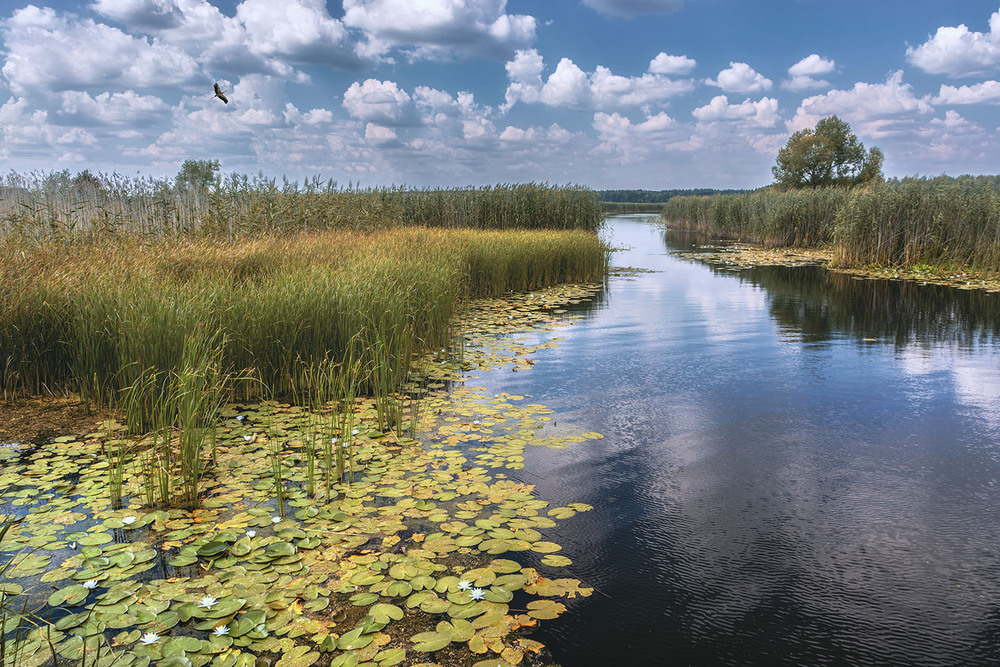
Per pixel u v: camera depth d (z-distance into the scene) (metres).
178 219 10.59
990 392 5.44
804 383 5.75
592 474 3.76
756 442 4.29
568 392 5.50
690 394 5.42
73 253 7.05
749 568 2.75
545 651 2.19
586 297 11.40
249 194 11.94
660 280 13.96
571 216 18.64
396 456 4.02
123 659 2.09
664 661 2.14
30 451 4.02
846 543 2.96
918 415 4.85
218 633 2.23
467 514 3.22
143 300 5.07
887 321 8.90
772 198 26.06
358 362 5.08
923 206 14.88
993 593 2.56
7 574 2.63
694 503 3.37
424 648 2.17
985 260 13.77
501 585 2.57
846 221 16.25
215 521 3.13
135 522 3.08
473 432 4.46
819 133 41.78
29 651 2.12
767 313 9.66
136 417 4.37
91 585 2.53
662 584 2.63
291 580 2.61
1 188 9.54
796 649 2.22
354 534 2.99
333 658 2.12
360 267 7.36
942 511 3.28
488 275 11.16
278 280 6.42
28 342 4.98
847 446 4.20
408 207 17.94
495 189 18.58
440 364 6.48
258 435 4.35
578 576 2.68
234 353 5.09
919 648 2.23
